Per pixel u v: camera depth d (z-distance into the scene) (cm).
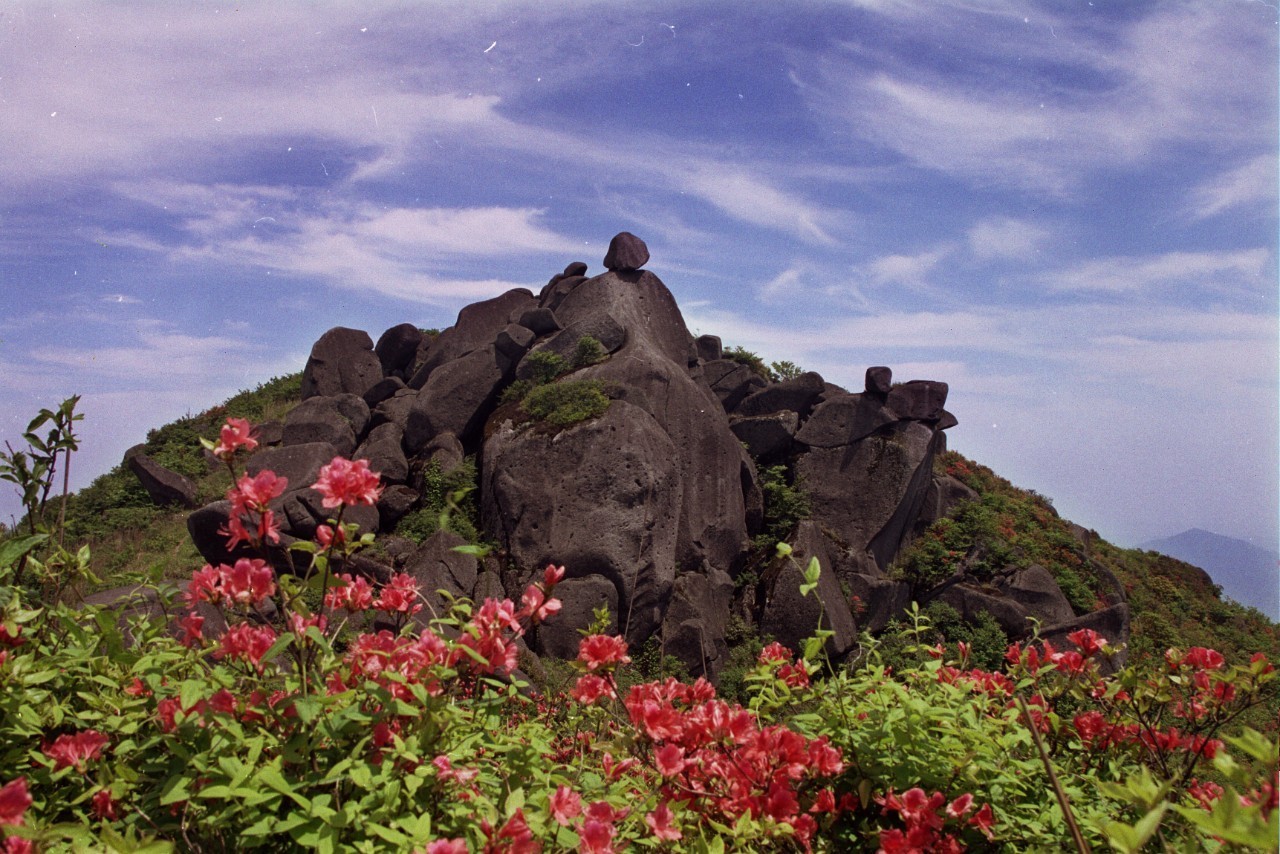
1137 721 399
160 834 255
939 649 430
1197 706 388
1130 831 169
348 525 278
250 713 260
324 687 272
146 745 256
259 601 271
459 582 1335
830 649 1495
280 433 1750
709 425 1669
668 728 311
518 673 1080
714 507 1630
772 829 282
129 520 1722
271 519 276
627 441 1452
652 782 337
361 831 239
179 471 1952
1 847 201
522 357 1739
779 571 1570
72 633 294
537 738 308
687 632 1416
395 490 1512
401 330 1956
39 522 346
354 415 1706
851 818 344
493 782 282
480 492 1547
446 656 281
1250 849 204
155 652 302
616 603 1378
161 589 339
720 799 303
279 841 259
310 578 276
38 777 262
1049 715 392
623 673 1049
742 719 304
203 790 227
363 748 263
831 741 352
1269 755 186
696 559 1567
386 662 282
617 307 1827
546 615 295
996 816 320
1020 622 1722
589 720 402
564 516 1420
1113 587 1984
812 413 1912
